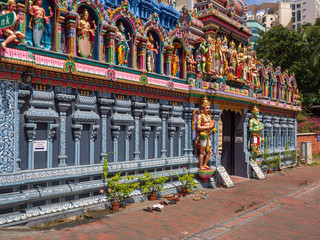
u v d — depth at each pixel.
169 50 10.20
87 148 7.80
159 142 9.96
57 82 7.02
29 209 6.43
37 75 6.62
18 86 6.33
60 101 7.10
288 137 19.19
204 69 11.49
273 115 17.28
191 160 10.74
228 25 12.61
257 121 14.14
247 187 11.77
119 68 8.31
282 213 8.33
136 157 9.02
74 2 7.27
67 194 7.04
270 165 15.69
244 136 13.82
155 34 9.88
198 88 10.88
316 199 10.12
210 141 11.52
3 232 5.61
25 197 6.16
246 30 13.81
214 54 11.84
